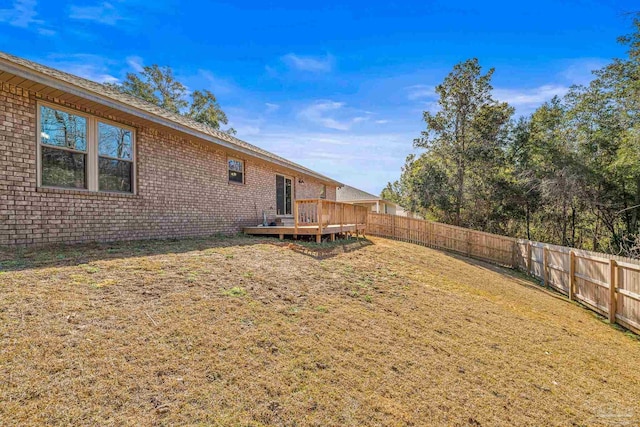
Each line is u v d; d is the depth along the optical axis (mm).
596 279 7785
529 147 17922
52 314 3049
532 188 17359
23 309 3053
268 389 2617
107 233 6652
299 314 4133
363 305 4922
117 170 6945
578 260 8672
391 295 5645
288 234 9867
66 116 5996
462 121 18844
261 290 4695
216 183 9883
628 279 6676
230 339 3219
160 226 7902
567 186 15703
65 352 2545
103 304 3424
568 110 16828
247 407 2381
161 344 2904
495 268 12398
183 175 8617
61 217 5863
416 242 15672
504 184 18234
